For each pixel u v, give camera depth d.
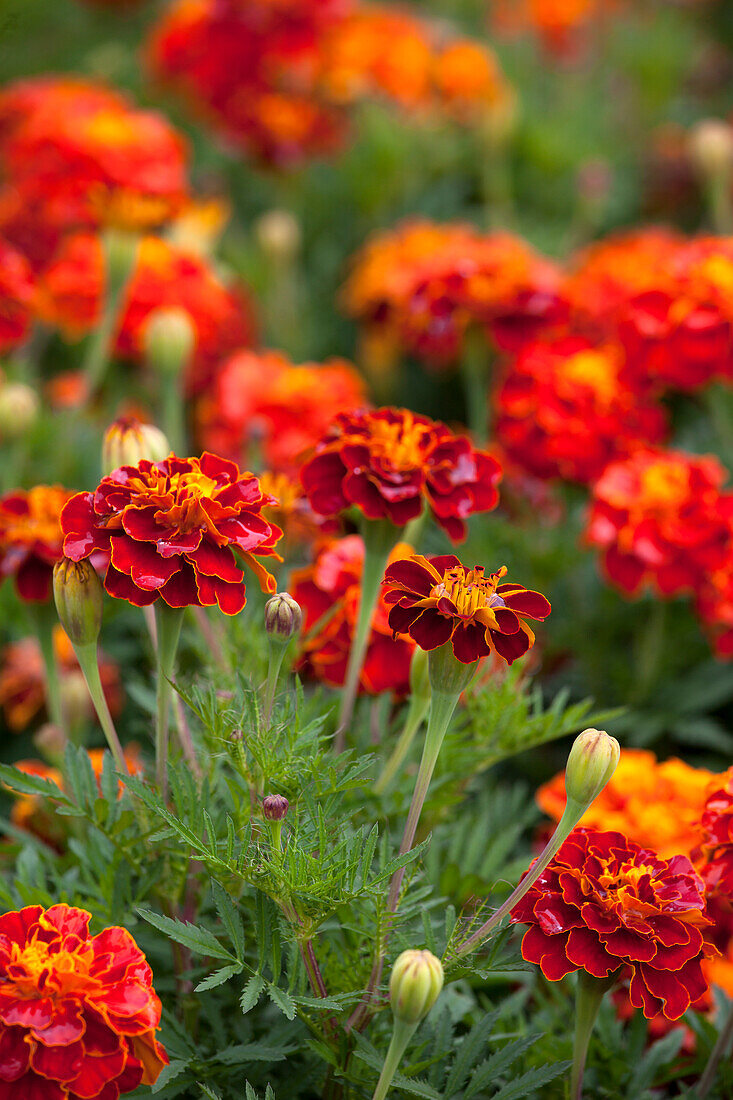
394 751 0.77
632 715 0.97
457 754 0.76
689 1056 0.76
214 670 0.77
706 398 1.04
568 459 0.97
